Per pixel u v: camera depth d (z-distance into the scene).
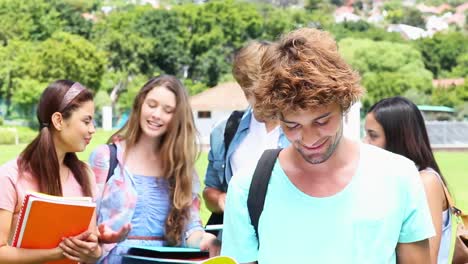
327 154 2.26
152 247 3.82
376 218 2.35
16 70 69.81
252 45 4.05
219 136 4.46
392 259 2.38
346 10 91.44
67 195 3.85
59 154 3.84
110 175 4.13
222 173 4.48
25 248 3.38
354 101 2.22
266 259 2.40
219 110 62.47
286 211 2.38
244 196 2.45
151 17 77.00
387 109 3.71
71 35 73.06
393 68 72.12
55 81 3.84
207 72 77.81
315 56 2.16
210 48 77.94
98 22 77.19
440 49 79.81
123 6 82.06
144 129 4.14
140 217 4.09
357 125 6.25
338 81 2.14
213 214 4.61
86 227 3.47
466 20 94.56
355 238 2.34
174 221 4.13
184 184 4.17
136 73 75.00
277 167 2.42
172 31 77.06
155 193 4.13
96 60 71.50
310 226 2.36
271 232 2.39
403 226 2.41
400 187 2.38
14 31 74.88
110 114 65.38
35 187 3.69
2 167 3.69
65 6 77.00
